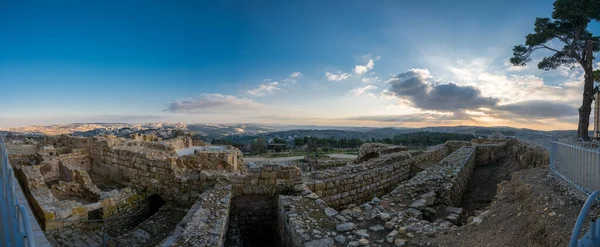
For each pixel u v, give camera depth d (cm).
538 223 561
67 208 1063
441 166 1565
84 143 1995
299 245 696
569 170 739
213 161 1533
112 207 1209
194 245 653
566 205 595
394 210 901
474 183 1728
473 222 729
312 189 1145
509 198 812
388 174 1485
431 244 654
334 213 863
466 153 2069
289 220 814
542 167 1005
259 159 5450
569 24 2170
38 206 1059
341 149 7550
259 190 1098
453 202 1137
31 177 1253
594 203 583
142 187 1444
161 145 1759
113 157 1662
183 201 1259
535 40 2320
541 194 679
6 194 561
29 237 323
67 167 1570
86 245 995
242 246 885
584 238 412
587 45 2092
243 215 1087
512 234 599
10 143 2592
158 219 1161
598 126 2525
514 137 2714
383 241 690
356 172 1347
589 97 2106
